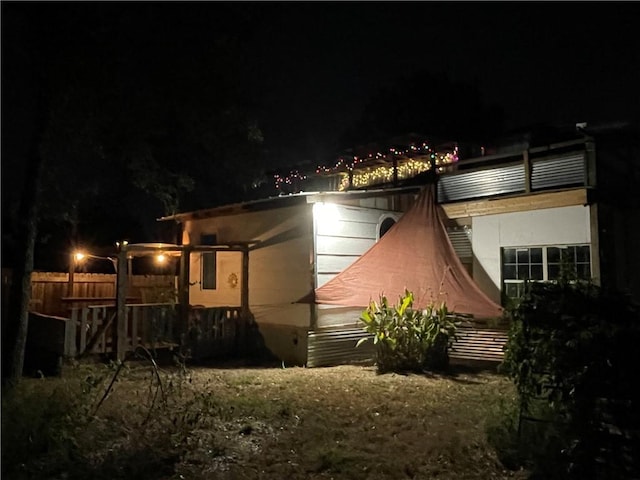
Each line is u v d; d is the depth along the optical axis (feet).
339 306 46.24
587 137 41.39
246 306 50.16
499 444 22.62
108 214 75.41
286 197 46.83
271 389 34.40
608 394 18.52
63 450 21.89
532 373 20.79
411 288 43.60
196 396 28.53
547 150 43.70
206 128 40.06
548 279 42.78
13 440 22.17
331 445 23.81
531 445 21.47
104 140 38.55
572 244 41.52
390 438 24.86
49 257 73.67
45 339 42.01
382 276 44.65
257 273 50.14
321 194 46.11
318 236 46.39
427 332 40.88
